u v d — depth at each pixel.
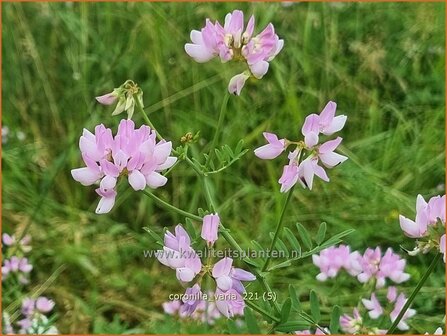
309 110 0.35
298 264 0.29
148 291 0.29
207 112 0.35
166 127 0.34
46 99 0.36
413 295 0.16
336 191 0.31
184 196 0.31
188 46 0.16
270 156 0.15
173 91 0.36
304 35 0.36
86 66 0.36
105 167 0.14
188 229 0.16
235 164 0.33
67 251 0.30
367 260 0.21
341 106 0.35
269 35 0.15
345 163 0.31
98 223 0.32
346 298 0.26
